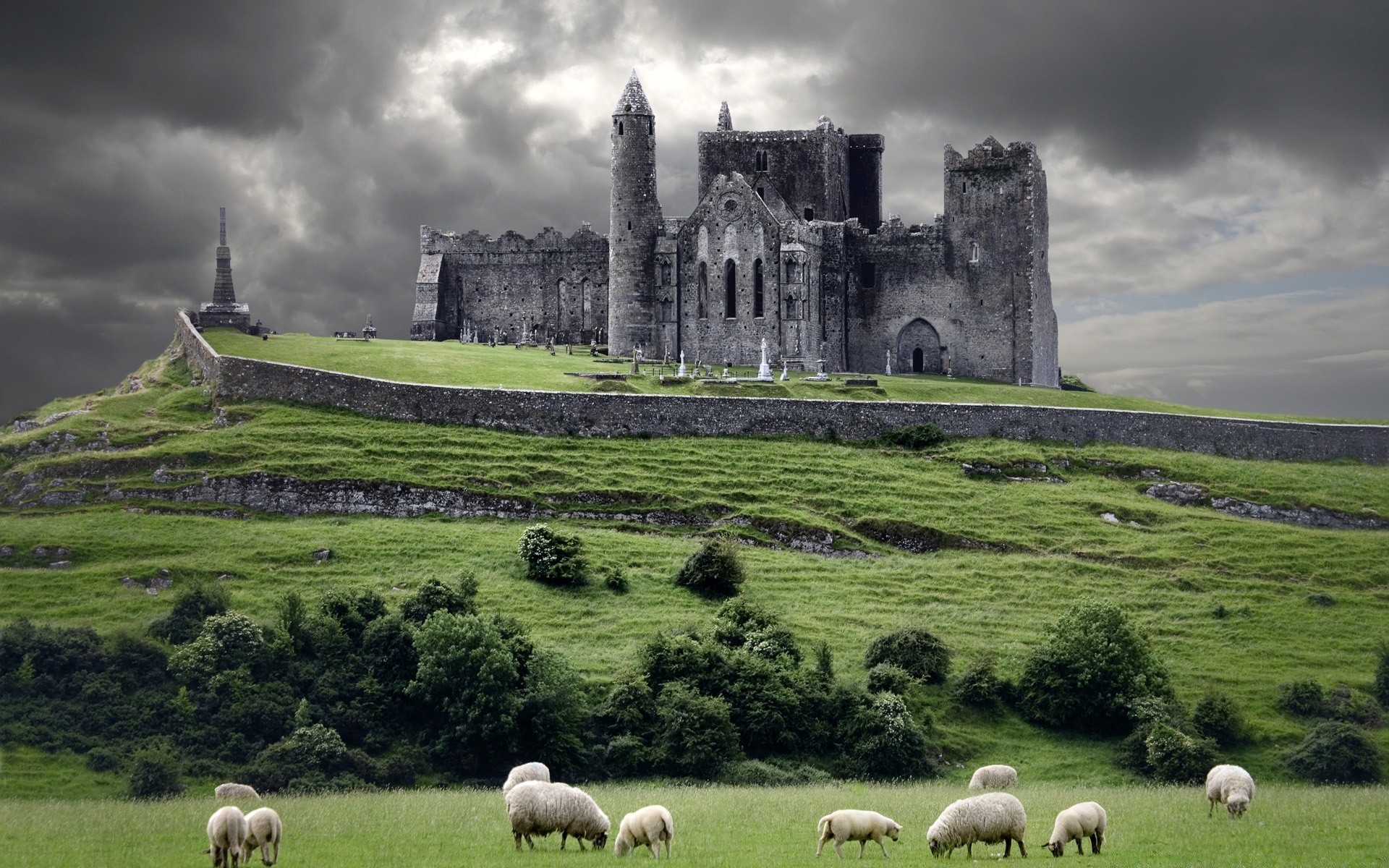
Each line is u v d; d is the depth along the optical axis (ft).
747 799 221.25
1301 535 411.34
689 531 398.21
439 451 420.36
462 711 285.43
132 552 362.12
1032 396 524.93
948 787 258.78
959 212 592.60
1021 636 347.77
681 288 568.82
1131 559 393.50
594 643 327.26
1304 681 327.47
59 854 167.22
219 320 570.87
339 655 308.40
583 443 435.94
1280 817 192.65
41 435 428.97
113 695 291.17
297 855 164.66
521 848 168.96
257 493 396.16
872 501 414.41
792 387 493.36
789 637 327.88
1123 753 299.99
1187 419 468.34
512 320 647.97
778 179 608.60
